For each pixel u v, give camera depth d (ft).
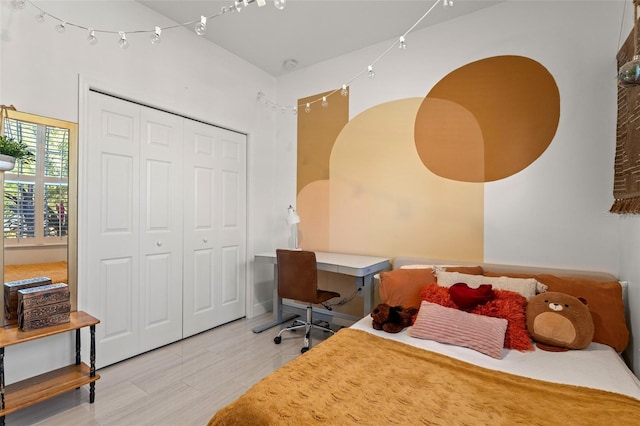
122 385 6.56
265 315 11.49
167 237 8.66
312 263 8.43
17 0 5.70
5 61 5.80
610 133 6.72
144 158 8.12
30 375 6.06
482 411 3.47
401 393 3.81
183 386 6.54
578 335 5.18
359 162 10.21
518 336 5.37
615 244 6.66
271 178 12.14
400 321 6.07
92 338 6.05
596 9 6.87
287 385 3.94
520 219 7.71
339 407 3.50
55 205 6.44
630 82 4.10
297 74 11.66
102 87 7.14
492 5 8.02
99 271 7.18
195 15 8.37
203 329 9.66
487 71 8.13
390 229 9.61
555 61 7.29
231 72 10.41
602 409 3.51
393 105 9.57
